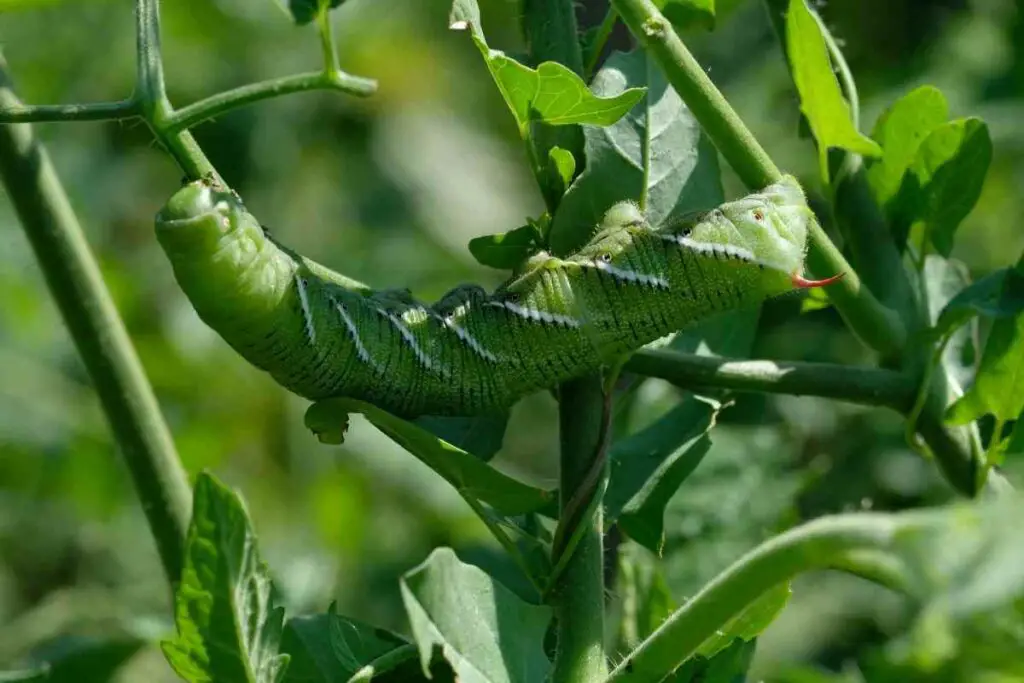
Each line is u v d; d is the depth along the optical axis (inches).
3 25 59.2
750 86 57.4
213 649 40.0
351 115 61.7
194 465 52.1
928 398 41.6
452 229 61.1
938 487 46.6
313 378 41.2
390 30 63.2
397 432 40.7
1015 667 39.1
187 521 41.9
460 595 40.2
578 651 40.5
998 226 52.0
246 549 39.8
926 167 41.9
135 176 59.2
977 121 41.8
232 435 52.9
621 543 43.1
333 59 40.6
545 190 41.3
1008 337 41.1
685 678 40.4
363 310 41.3
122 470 52.5
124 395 41.9
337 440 41.4
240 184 59.2
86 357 41.8
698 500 43.5
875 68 59.5
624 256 41.3
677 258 41.3
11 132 41.7
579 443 40.9
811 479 43.8
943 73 52.5
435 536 50.7
